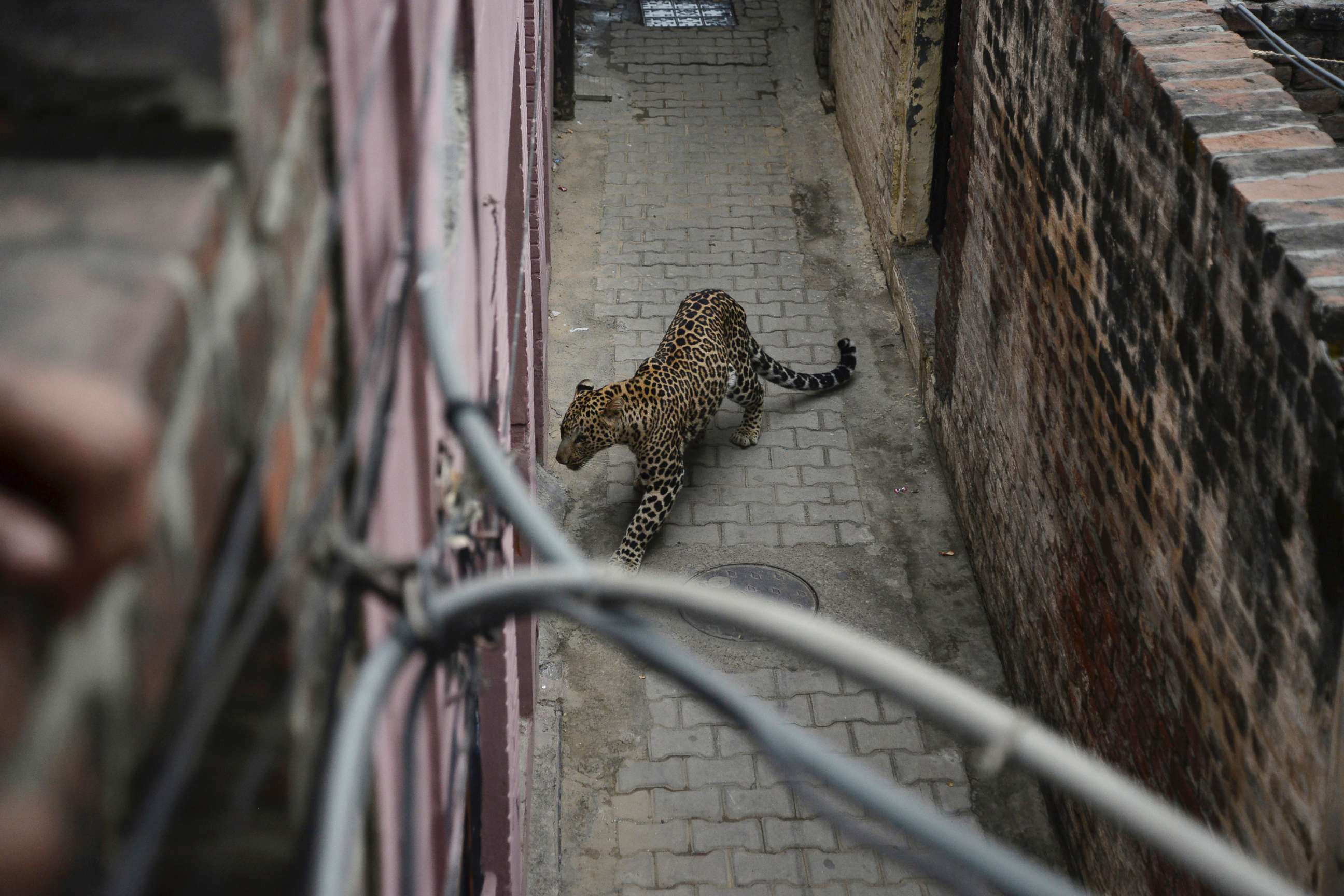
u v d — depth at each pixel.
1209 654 3.94
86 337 0.82
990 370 6.75
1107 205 4.77
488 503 2.43
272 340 1.16
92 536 0.69
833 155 11.52
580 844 5.74
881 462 8.06
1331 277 3.18
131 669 0.81
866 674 1.11
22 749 0.65
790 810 5.88
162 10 1.02
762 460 8.08
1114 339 4.74
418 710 1.36
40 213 0.97
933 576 7.24
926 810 1.12
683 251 10.15
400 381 1.84
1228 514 3.73
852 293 9.68
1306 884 3.29
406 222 2.02
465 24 2.77
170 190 1.00
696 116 12.11
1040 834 5.85
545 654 6.64
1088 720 5.30
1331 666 3.09
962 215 7.30
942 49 8.75
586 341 9.12
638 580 1.25
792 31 13.59
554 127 11.82
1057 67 5.36
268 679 1.21
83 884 0.74
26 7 1.02
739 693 1.22
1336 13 5.94
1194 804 4.14
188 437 0.91
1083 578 5.27
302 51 1.31
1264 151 3.77
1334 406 3.03
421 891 2.06
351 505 1.50
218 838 1.28
